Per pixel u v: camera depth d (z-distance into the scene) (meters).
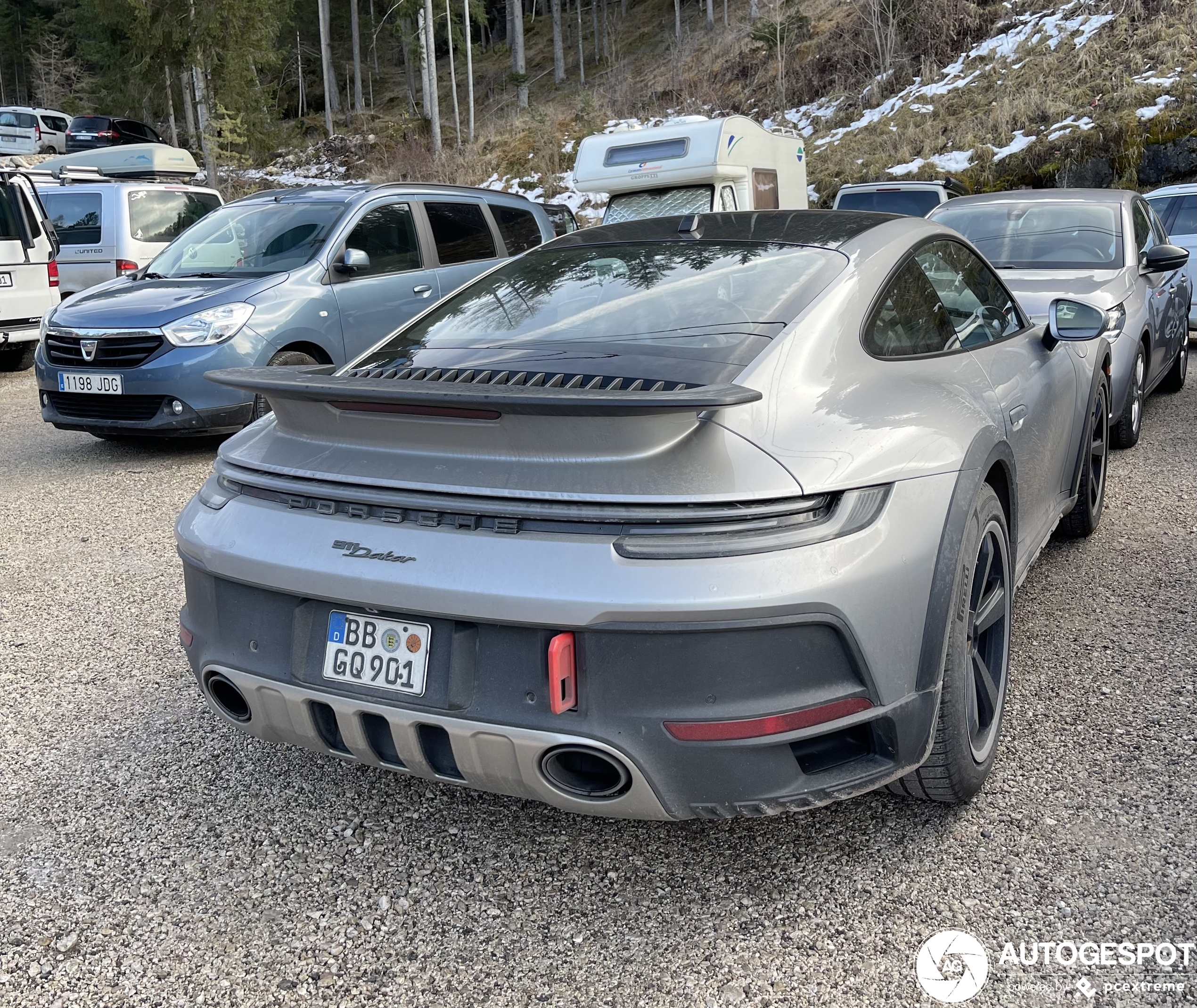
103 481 6.44
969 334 3.07
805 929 2.14
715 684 1.91
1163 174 17.72
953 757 2.33
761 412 2.08
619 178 10.88
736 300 2.52
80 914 2.27
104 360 6.45
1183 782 2.60
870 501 2.07
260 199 7.92
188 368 6.37
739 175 10.88
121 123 27.34
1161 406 7.81
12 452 7.45
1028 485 3.18
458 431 2.07
